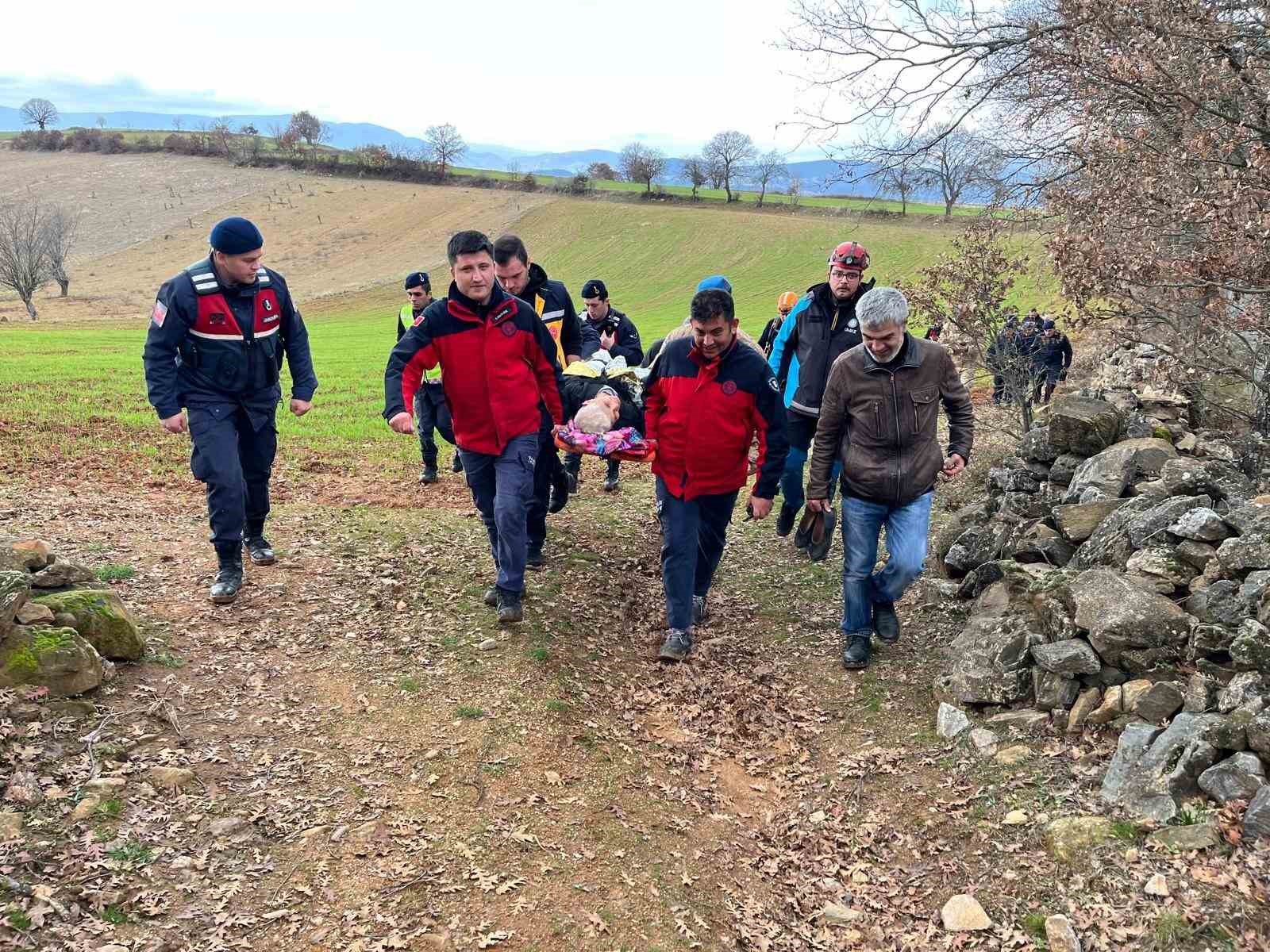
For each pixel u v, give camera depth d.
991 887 3.27
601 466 9.91
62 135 115.62
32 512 6.39
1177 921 2.83
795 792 4.03
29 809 3.05
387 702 4.14
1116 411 6.24
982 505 6.49
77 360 21.25
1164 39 5.97
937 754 4.14
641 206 87.12
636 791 3.80
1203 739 3.41
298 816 3.32
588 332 7.57
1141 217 6.23
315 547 5.92
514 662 4.57
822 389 6.34
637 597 5.88
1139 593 4.16
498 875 3.15
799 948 3.12
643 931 3.04
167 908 2.80
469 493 8.55
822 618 5.80
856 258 6.05
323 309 59.16
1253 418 6.56
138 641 4.13
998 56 7.99
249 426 5.09
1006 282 8.54
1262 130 5.67
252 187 97.81
